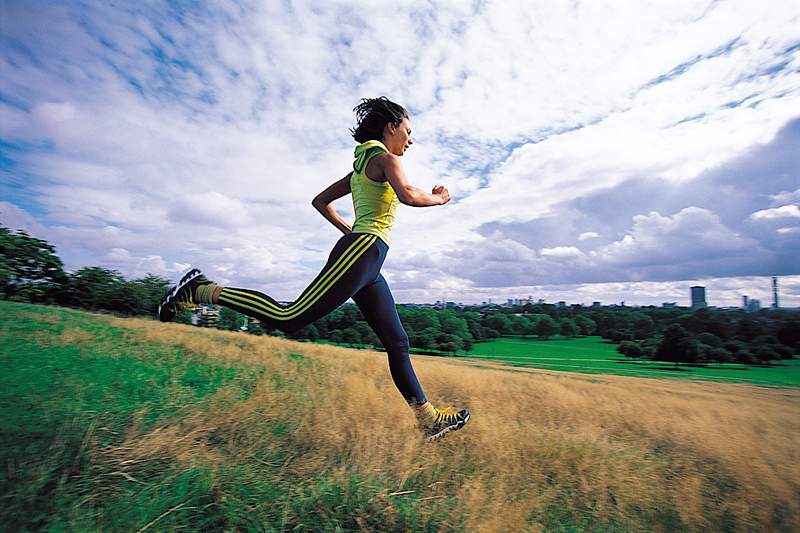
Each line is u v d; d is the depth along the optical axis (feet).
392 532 5.63
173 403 10.16
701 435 10.55
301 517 5.76
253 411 9.83
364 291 8.64
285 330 7.83
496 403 13.83
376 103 8.85
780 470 8.17
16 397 8.81
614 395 19.24
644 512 6.46
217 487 6.23
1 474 5.65
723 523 6.36
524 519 5.87
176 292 7.68
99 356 15.51
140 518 5.24
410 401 8.88
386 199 8.14
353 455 7.81
